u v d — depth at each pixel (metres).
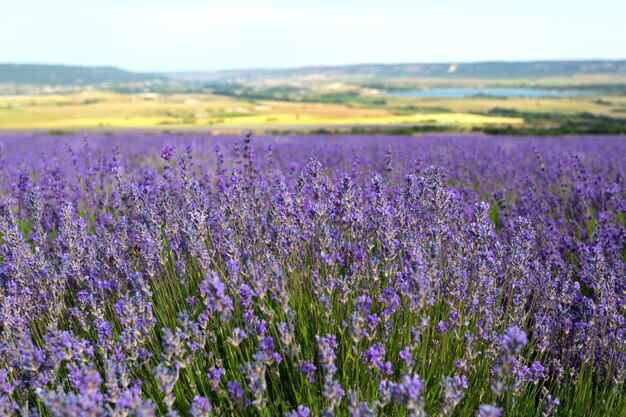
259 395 2.38
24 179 5.99
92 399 2.09
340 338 3.10
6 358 2.81
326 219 4.04
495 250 3.70
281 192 3.73
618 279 3.73
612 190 6.42
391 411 2.73
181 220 3.76
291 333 2.73
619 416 2.86
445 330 3.03
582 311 3.68
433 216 4.03
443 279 3.58
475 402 2.97
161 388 2.29
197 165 9.34
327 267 3.49
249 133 6.25
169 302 3.53
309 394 2.57
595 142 20.72
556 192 8.20
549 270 3.81
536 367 2.93
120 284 3.64
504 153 11.82
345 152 11.87
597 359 3.37
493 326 3.35
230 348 2.95
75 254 3.83
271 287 2.90
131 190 4.43
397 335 3.18
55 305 3.39
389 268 3.32
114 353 2.84
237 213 4.19
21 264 3.60
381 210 3.58
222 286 2.54
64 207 4.00
